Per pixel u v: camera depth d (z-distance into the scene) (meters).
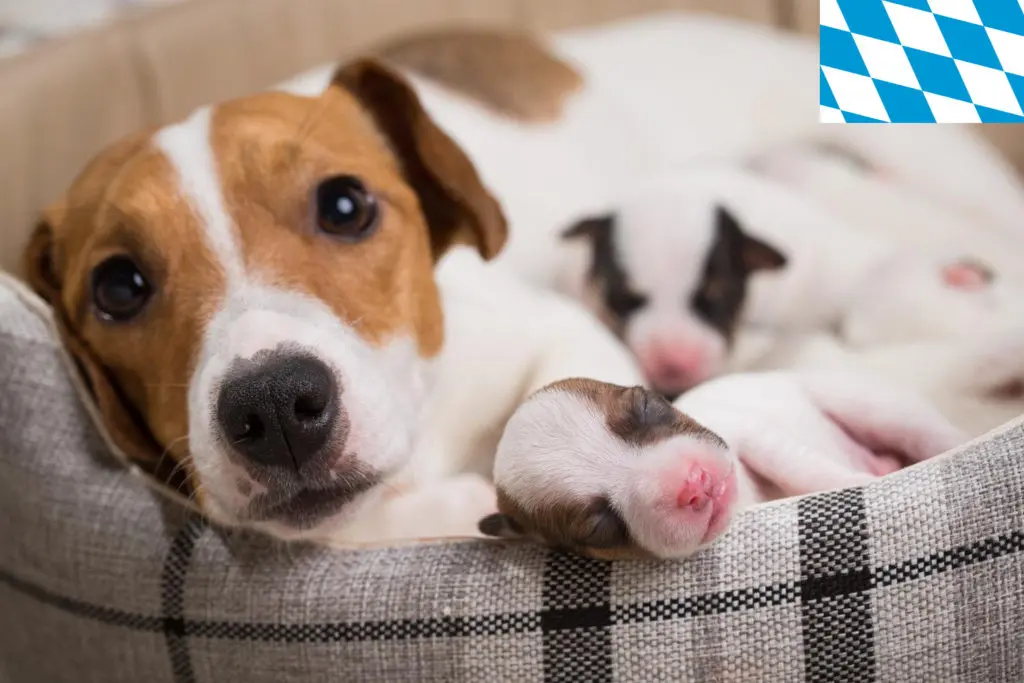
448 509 0.40
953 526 0.33
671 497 0.33
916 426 0.41
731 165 0.60
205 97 0.59
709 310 0.54
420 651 0.34
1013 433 0.33
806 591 0.33
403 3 0.66
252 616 0.36
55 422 0.39
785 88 0.66
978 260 0.53
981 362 0.47
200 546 0.37
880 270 0.54
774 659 0.33
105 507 0.38
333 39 0.63
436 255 0.44
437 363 0.42
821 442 0.40
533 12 0.70
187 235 0.37
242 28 0.60
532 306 0.48
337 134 0.40
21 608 0.40
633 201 0.56
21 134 0.52
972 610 0.33
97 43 0.56
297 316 0.35
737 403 0.40
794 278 0.55
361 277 0.38
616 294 0.55
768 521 0.33
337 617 0.35
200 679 0.37
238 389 0.34
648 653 0.33
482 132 0.57
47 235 0.40
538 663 0.34
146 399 0.39
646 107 0.64
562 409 0.35
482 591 0.34
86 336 0.39
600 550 0.34
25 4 0.66
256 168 0.37
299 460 0.34
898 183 0.63
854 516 0.33
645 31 0.67
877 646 0.33
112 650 0.38
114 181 0.38
